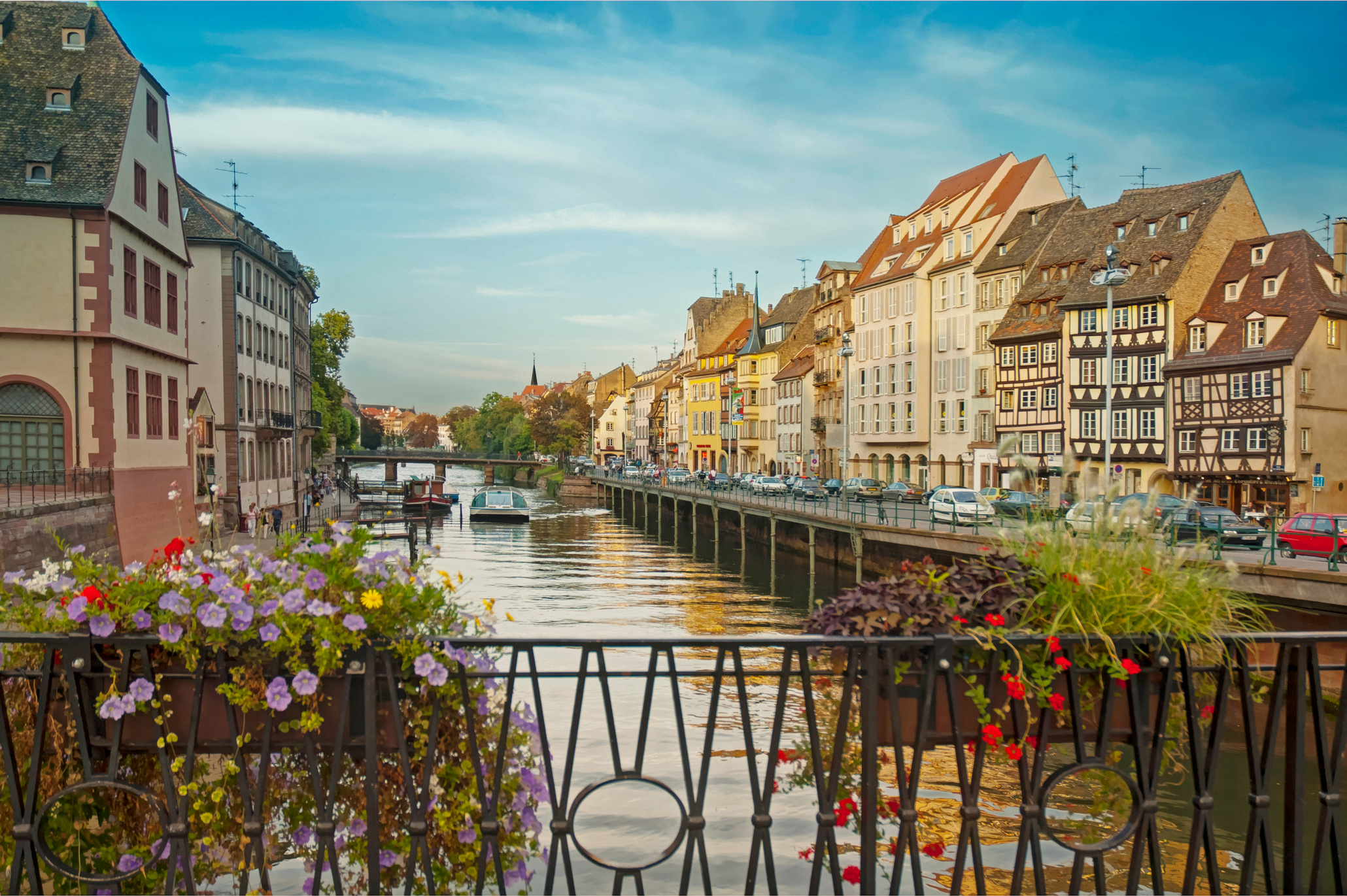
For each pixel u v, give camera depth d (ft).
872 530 103.55
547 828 24.03
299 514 166.71
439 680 11.22
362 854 12.91
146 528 81.00
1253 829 12.59
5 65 81.71
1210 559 13.25
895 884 11.59
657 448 431.43
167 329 91.04
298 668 11.48
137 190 83.87
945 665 11.54
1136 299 144.77
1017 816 25.29
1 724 11.50
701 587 112.27
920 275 200.54
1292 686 12.57
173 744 11.82
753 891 11.92
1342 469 129.18
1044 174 185.88
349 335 245.24
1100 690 12.46
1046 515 14.21
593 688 43.55
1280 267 133.39
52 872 12.89
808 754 14.55
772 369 299.58
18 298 74.02
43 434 74.59
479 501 222.07
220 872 13.30
